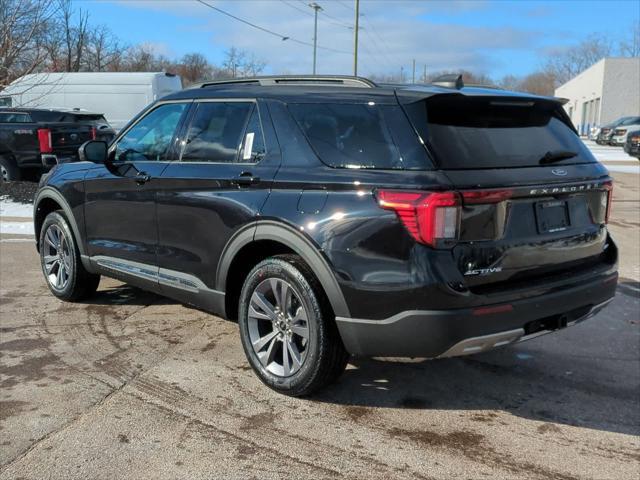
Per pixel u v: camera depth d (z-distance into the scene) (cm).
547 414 365
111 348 454
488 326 319
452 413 364
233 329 497
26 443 321
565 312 355
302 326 360
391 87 353
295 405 369
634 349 470
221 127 415
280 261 362
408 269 311
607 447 329
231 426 342
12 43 1333
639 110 4919
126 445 321
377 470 303
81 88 1828
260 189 373
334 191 339
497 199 321
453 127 336
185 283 431
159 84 1853
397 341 322
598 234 385
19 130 1263
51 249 573
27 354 440
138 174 456
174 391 384
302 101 375
